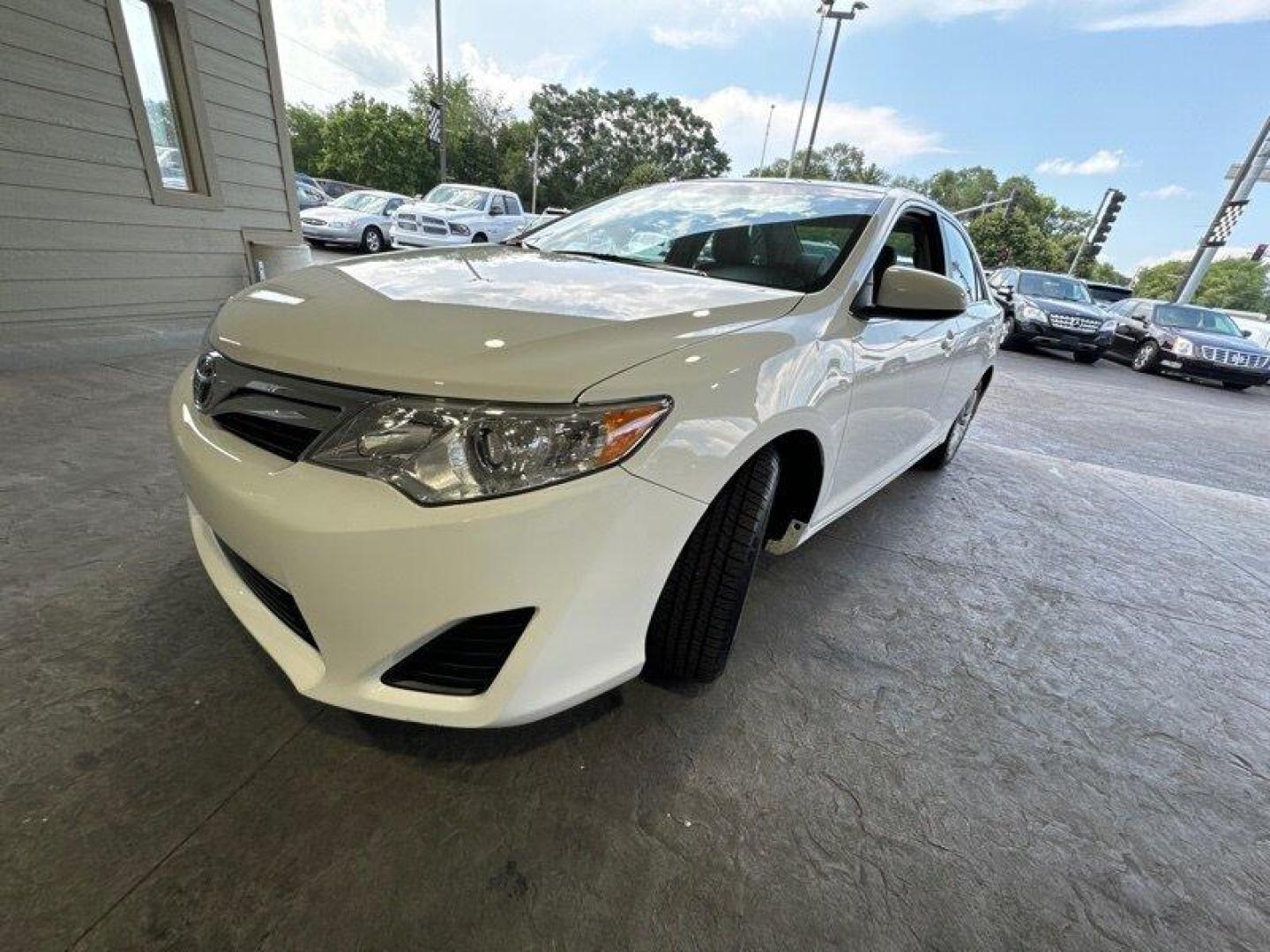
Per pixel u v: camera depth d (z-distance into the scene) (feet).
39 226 12.40
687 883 3.64
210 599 5.48
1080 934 3.62
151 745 4.06
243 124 16.11
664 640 4.74
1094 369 32.12
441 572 3.19
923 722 5.12
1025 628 6.70
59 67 12.12
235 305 4.53
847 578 7.27
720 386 3.85
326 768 4.04
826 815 4.17
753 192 7.01
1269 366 30.66
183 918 3.17
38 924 3.06
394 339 3.54
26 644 4.76
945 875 3.87
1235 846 4.33
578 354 3.51
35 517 6.50
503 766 4.20
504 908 3.39
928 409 8.11
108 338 12.35
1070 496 11.30
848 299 5.42
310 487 3.31
